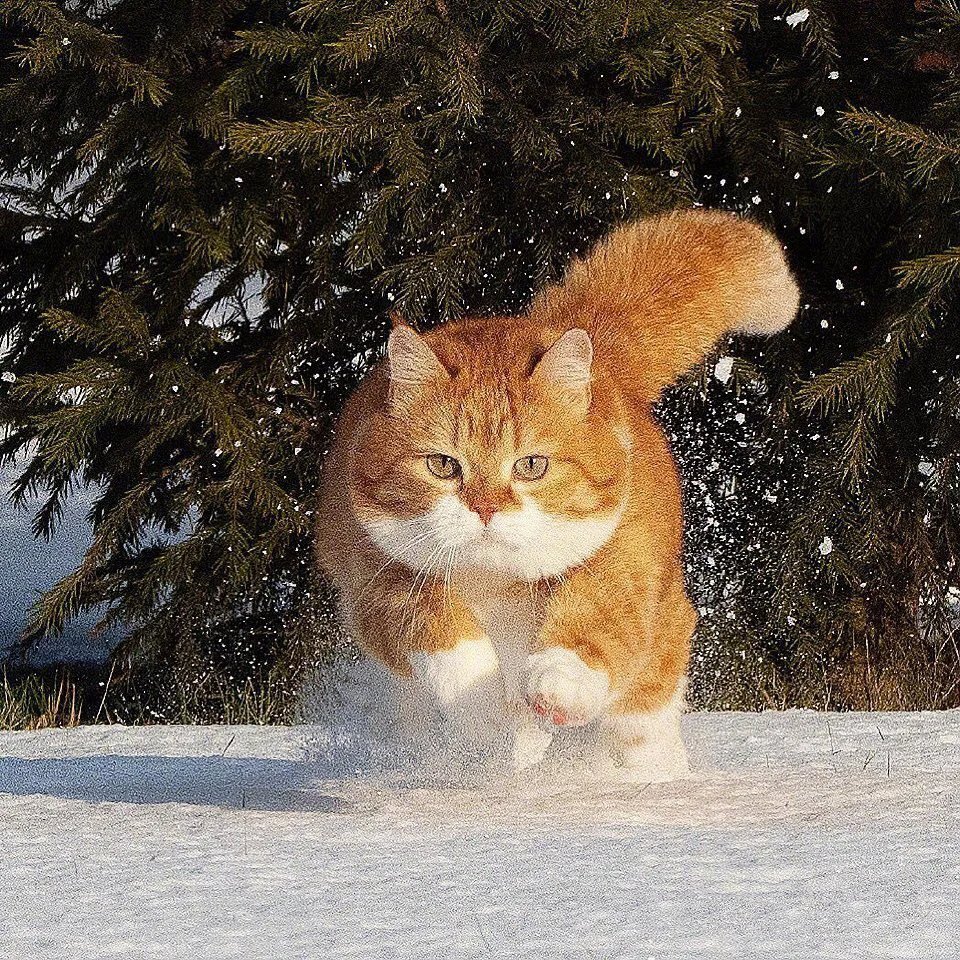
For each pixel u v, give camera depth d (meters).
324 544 7.66
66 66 13.49
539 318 7.71
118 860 4.97
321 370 14.49
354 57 11.63
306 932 3.92
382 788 7.43
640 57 12.09
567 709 6.29
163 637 14.30
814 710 11.80
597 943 3.79
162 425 13.45
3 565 19.50
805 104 13.56
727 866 4.73
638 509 6.83
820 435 13.77
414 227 12.80
